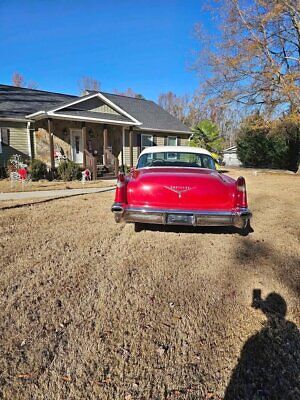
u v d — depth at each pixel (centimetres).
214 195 385
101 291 280
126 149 1950
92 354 197
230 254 380
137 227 502
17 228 484
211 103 2017
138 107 2295
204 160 520
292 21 1783
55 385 171
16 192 946
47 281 297
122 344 207
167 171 427
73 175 1384
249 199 817
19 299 262
